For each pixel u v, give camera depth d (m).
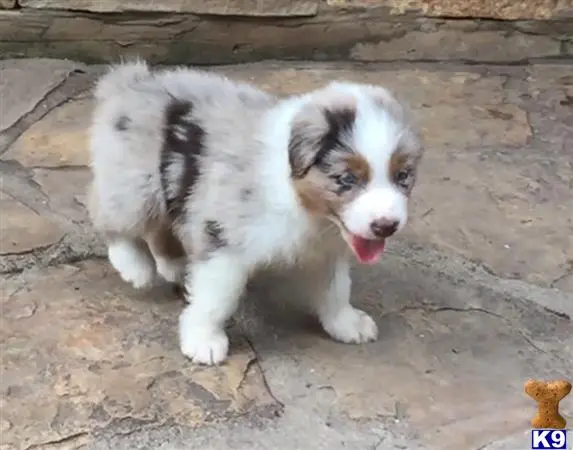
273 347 0.99
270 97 0.99
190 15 1.55
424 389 0.95
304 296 1.02
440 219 1.21
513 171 1.32
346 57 1.61
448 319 1.05
